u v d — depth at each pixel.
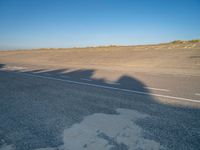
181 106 4.49
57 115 3.91
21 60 23.72
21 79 8.75
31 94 5.78
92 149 2.57
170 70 11.34
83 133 3.05
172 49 24.86
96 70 12.02
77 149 2.57
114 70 11.84
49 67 14.51
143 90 6.27
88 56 23.92
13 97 5.42
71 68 13.44
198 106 4.48
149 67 13.02
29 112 4.11
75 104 4.70
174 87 6.70
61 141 2.80
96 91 6.17
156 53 21.59
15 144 2.74
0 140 2.87
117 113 4.01
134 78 8.79
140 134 3.00
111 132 3.08
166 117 3.75
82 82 7.88
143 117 3.76
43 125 3.39
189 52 20.14
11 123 3.50
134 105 4.59
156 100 5.03
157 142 2.73
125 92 5.99
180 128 3.22
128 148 2.58
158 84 7.30
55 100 5.08
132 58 18.83
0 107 4.48
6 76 9.81
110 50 32.28
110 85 7.18
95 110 4.22
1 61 23.09
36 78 9.05
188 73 10.02
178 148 2.57
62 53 33.34
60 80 8.41
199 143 2.70
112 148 2.58
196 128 3.22
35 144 2.73
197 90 6.20
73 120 3.62
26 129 3.23
